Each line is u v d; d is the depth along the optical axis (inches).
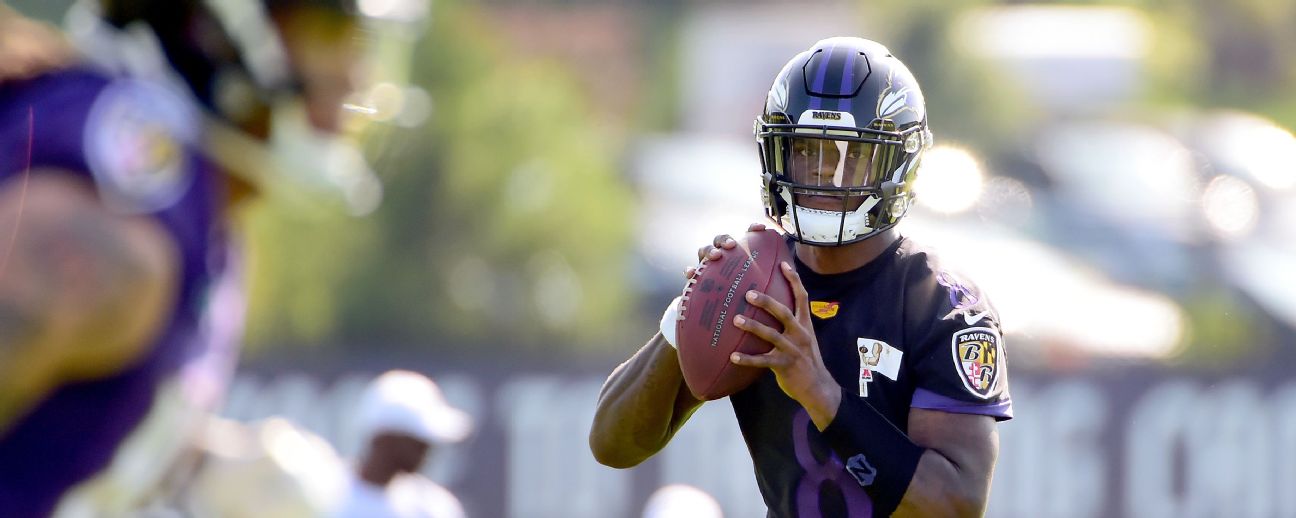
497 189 2203.5
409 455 800.3
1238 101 4033.0
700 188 3117.6
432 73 2190.0
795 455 417.4
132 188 265.4
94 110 266.4
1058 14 4448.8
